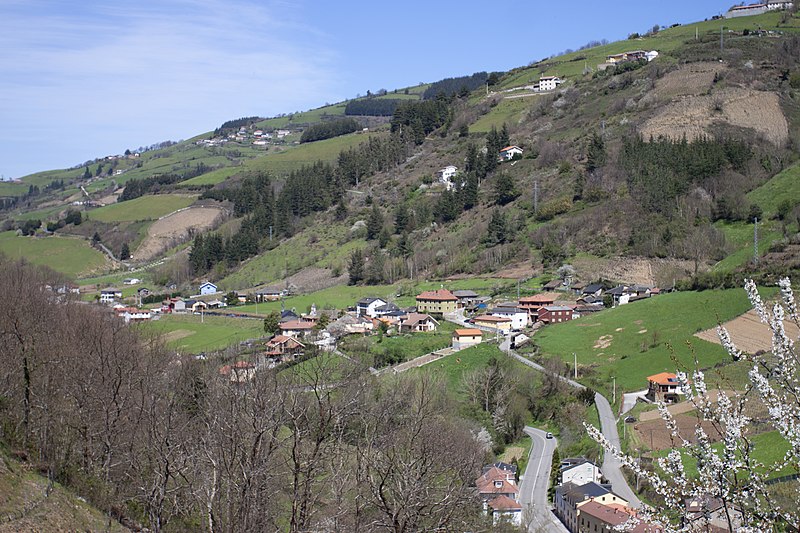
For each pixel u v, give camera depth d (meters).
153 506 33.59
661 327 85.25
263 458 31.36
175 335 101.38
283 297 127.62
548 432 70.44
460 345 90.88
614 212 130.00
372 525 30.56
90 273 166.00
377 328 99.94
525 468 61.78
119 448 40.59
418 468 32.19
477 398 71.75
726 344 15.99
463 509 35.44
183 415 44.03
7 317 48.88
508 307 107.19
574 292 112.00
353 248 156.50
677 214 123.12
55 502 33.09
